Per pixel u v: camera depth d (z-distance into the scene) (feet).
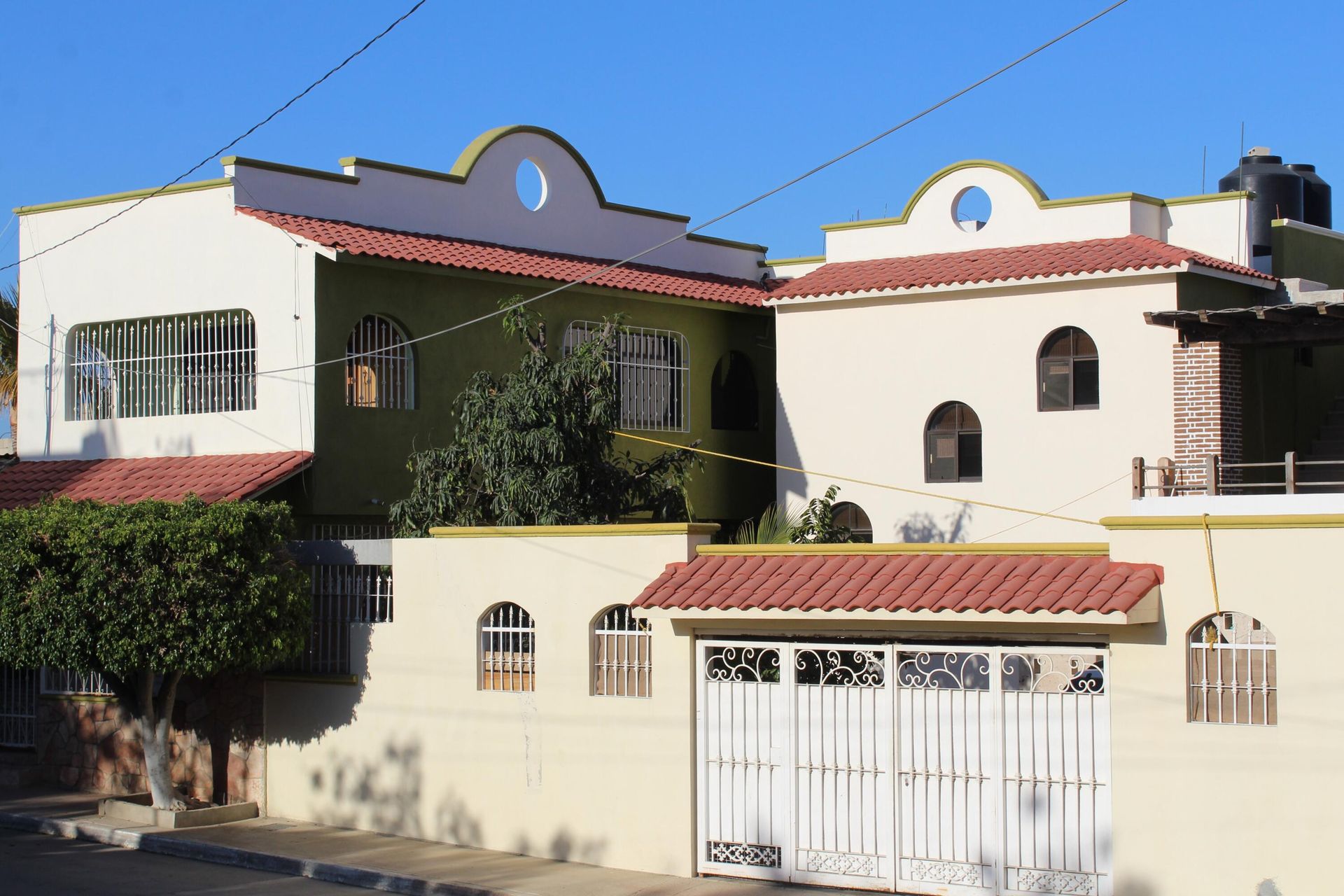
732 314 86.02
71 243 74.64
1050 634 42.27
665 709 48.06
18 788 64.03
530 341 65.82
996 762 42.88
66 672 64.59
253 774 58.08
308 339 65.87
